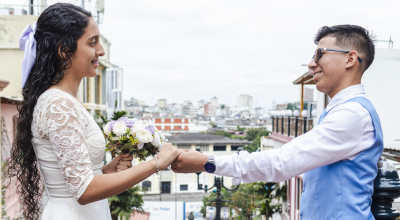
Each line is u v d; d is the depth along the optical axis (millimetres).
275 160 1301
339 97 1394
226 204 9570
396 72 7734
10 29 11391
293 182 10547
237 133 69312
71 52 1418
